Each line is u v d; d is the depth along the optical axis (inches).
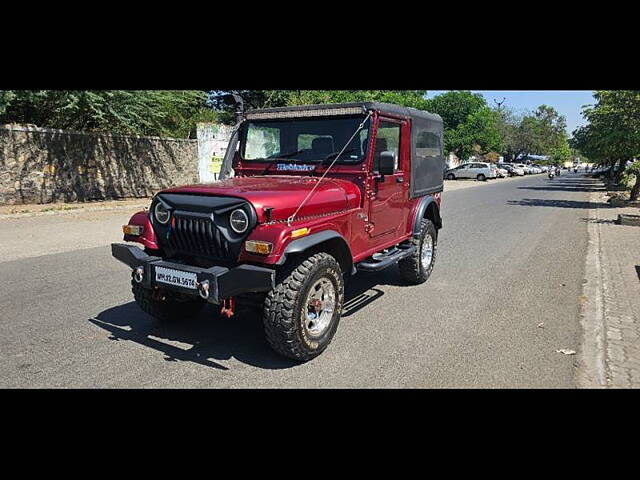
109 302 227.5
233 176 224.7
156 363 164.4
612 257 341.7
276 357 170.4
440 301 236.5
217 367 162.2
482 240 409.1
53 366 161.2
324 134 202.1
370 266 200.7
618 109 717.3
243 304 166.6
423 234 255.1
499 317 214.1
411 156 235.5
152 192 690.8
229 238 157.1
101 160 616.7
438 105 1711.4
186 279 156.3
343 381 153.9
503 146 2748.5
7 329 192.4
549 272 295.7
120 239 386.0
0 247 347.6
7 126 518.9
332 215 177.2
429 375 158.4
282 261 149.5
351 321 207.9
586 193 1054.4
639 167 760.3
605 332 196.7
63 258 317.7
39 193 554.6
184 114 865.5
